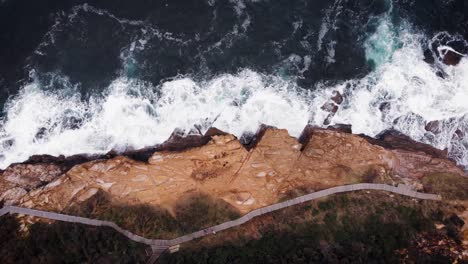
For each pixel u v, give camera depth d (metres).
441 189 63.28
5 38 72.12
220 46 72.12
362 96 70.25
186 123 68.06
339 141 65.88
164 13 73.94
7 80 69.50
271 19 74.06
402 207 61.34
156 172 63.53
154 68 70.56
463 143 68.62
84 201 61.84
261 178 63.22
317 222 60.72
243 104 69.38
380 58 72.06
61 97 69.00
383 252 57.38
